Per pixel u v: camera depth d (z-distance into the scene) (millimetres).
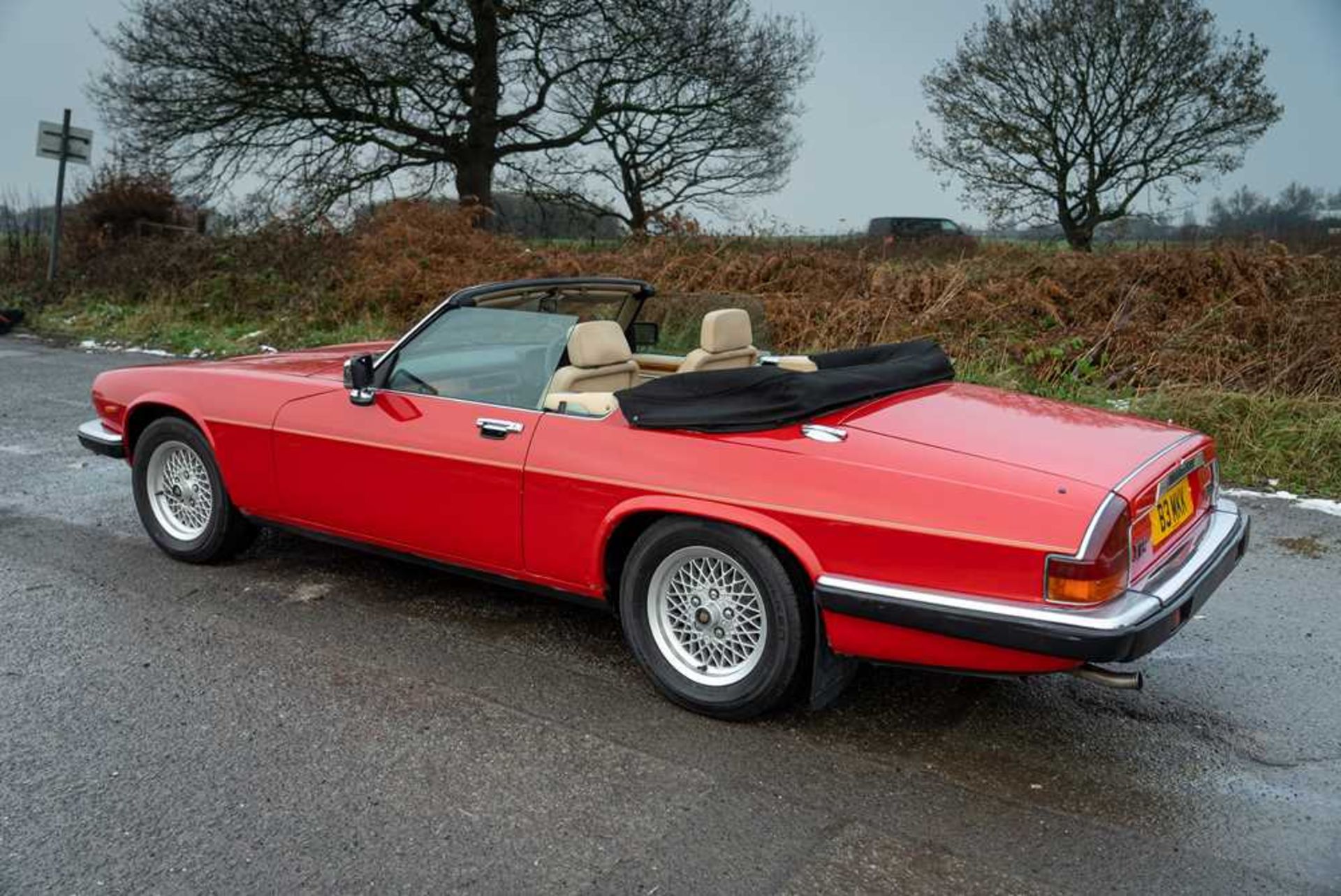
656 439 3477
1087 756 3248
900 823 2855
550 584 3811
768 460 3268
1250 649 4082
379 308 13391
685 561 3465
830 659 3312
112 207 18484
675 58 20047
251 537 4930
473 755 3209
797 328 10031
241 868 2641
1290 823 2875
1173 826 2854
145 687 3660
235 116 19047
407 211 14914
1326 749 3295
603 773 3109
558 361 3789
